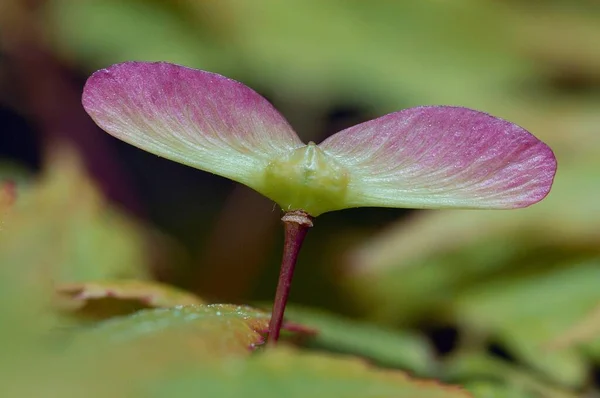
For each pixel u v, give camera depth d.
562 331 0.21
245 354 0.12
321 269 0.27
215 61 0.32
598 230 0.24
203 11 0.34
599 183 0.25
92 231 0.22
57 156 0.23
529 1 0.37
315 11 0.35
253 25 0.34
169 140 0.13
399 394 0.11
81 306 0.15
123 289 0.15
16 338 0.11
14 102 0.33
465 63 0.35
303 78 0.32
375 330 0.20
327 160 0.13
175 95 0.13
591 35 0.36
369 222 0.29
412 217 0.25
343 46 0.34
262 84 0.32
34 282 0.11
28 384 0.11
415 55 0.34
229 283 0.29
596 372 0.21
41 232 0.11
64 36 0.32
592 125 0.29
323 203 0.13
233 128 0.13
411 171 0.13
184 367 0.11
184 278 0.29
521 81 0.34
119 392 0.11
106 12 0.33
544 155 0.13
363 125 0.13
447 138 0.13
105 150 0.33
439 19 0.36
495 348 0.23
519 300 0.23
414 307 0.24
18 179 0.27
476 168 0.13
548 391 0.19
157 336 0.11
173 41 0.33
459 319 0.23
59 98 0.33
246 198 0.30
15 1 0.32
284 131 0.13
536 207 0.24
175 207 0.34
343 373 0.11
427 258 0.24
